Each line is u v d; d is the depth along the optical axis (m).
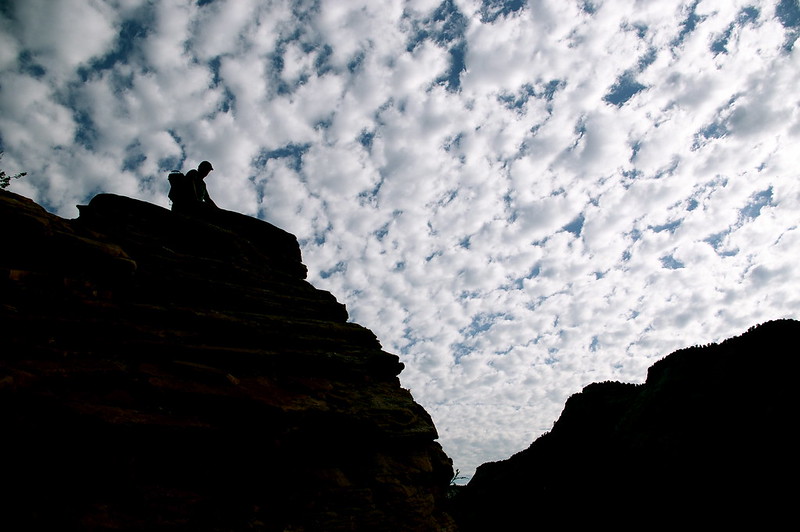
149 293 18.89
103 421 11.66
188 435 13.32
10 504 9.80
